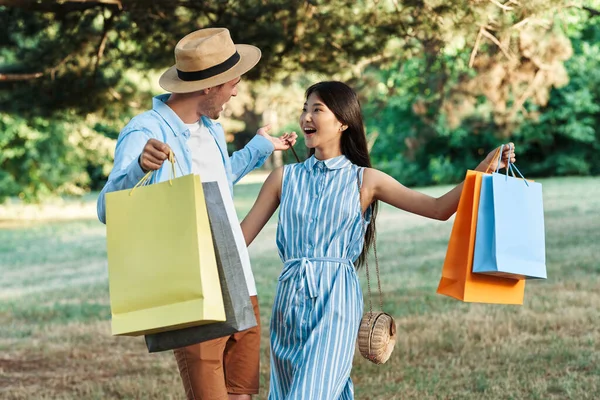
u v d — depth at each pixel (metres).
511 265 3.84
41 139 27.41
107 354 8.73
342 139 4.24
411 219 23.62
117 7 9.05
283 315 4.01
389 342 4.07
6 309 12.27
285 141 4.96
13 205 37.22
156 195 3.32
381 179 4.13
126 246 3.34
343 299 3.94
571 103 32.84
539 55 9.35
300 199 4.08
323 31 8.42
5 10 9.70
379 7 8.47
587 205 22.86
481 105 29.11
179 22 8.68
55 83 9.77
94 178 44.66
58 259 19.36
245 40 8.28
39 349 9.06
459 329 8.67
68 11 9.09
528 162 35.97
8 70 10.26
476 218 3.92
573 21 10.55
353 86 16.03
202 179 4.13
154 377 7.56
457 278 3.97
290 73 9.15
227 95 4.12
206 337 3.43
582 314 9.15
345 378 3.92
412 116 34.03
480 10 8.05
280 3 8.23
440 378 6.91
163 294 3.27
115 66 9.95
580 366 7.03
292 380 3.99
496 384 6.59
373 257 16.03
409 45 9.25
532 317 9.09
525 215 3.92
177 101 4.12
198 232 3.26
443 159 36.09
